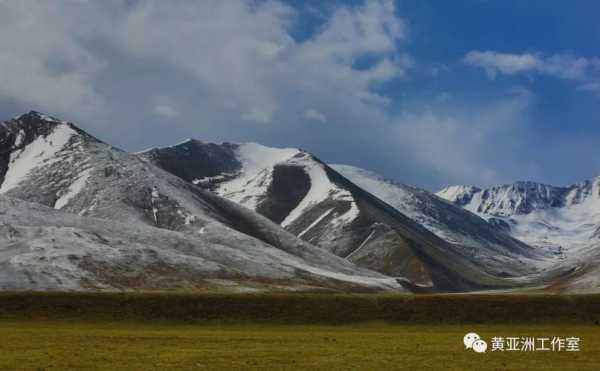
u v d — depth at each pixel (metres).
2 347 79.69
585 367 67.44
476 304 123.38
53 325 112.88
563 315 120.12
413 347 83.31
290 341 89.81
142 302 123.44
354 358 72.44
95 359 70.06
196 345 84.00
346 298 126.69
